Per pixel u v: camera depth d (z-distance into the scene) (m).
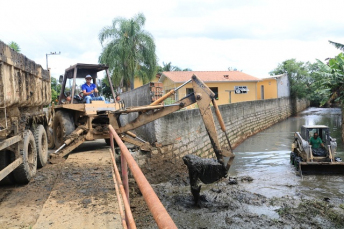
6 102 5.29
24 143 6.27
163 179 10.95
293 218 7.68
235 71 36.97
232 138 21.94
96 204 4.92
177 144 12.52
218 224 7.27
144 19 27.48
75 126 10.62
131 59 26.47
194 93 8.35
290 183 11.16
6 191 6.05
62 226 4.09
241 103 25.27
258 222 7.39
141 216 7.18
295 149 14.52
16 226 4.40
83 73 11.18
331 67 24.16
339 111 48.25
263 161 15.49
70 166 7.59
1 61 5.03
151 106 8.94
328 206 8.55
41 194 5.84
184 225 7.21
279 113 38.78
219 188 10.23
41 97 8.15
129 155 2.41
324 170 12.52
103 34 27.28
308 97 48.31
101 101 10.12
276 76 43.50
